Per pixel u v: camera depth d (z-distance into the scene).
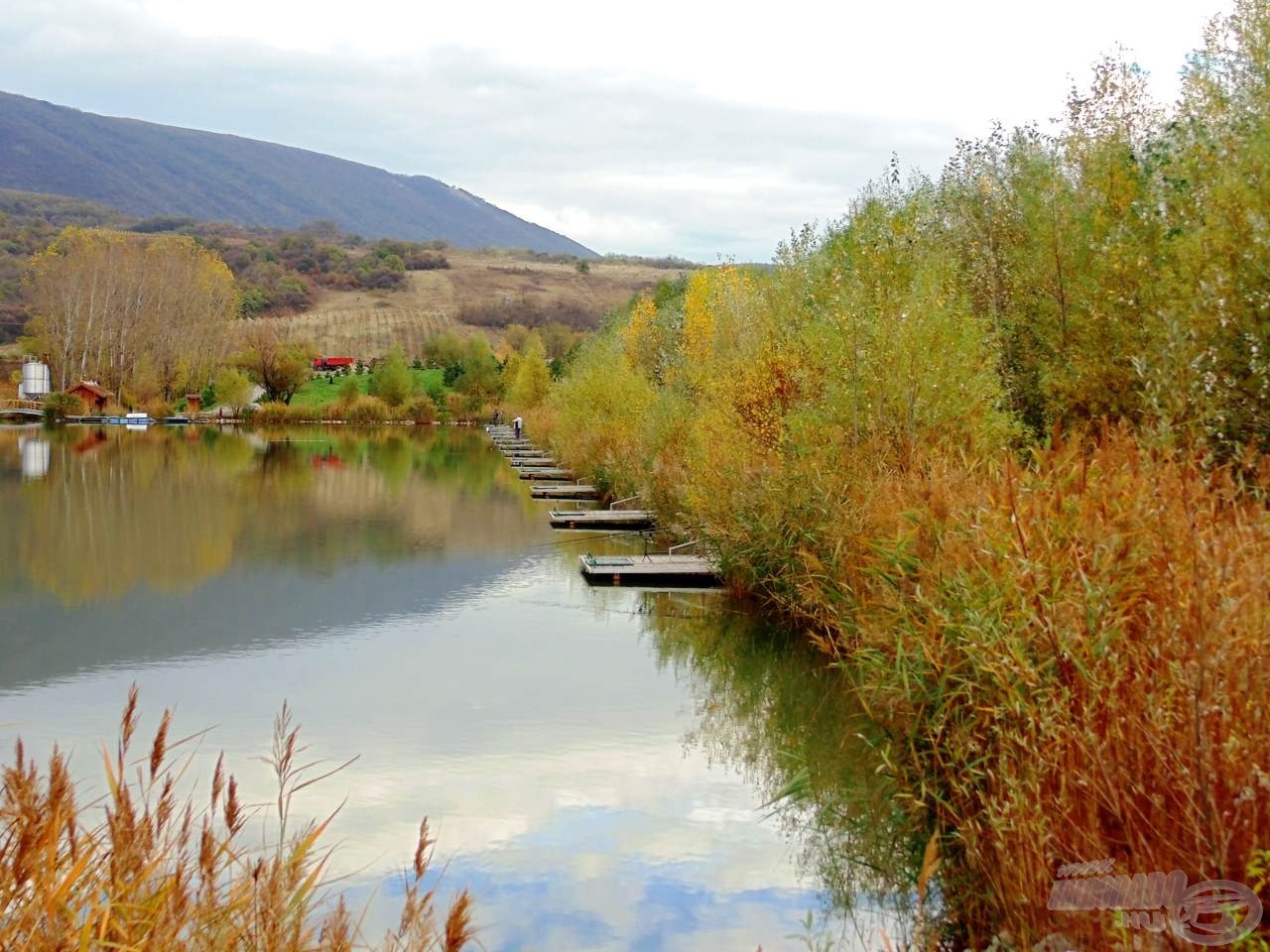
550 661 12.77
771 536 14.52
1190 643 4.94
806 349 16.17
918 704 7.76
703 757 9.45
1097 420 13.83
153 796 7.93
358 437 61.34
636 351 40.12
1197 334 11.05
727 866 7.28
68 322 75.75
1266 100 12.77
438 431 70.81
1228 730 4.64
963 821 6.66
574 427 36.62
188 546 21.05
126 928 3.43
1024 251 17.42
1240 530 5.83
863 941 6.24
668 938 6.30
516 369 78.94
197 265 86.56
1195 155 13.70
